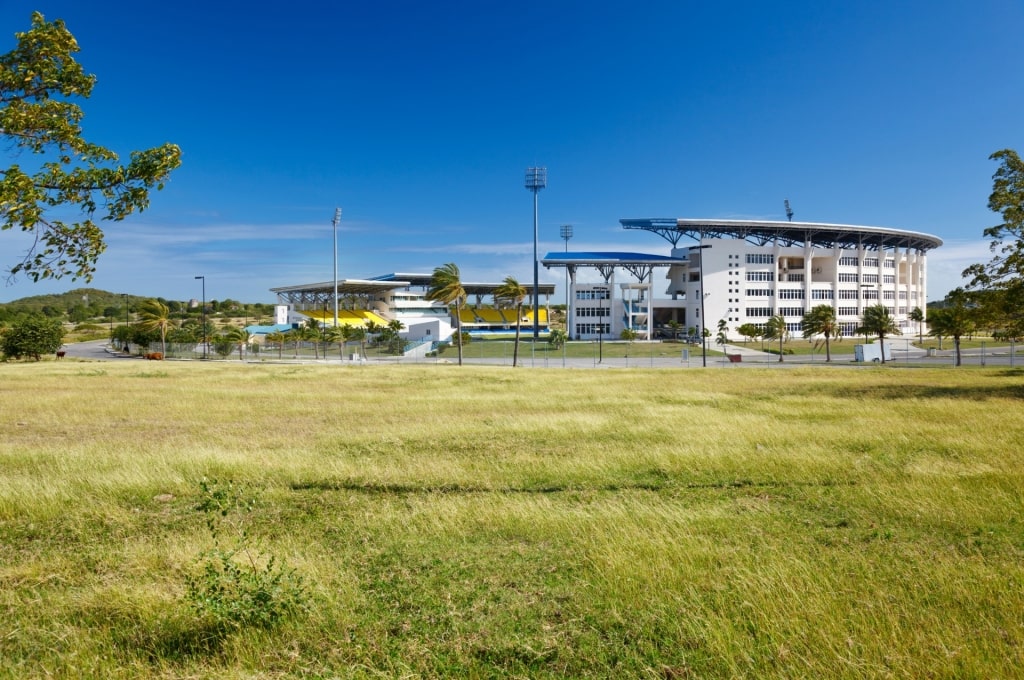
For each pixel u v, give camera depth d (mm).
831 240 129125
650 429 16266
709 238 124312
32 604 5559
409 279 145625
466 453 13336
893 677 4199
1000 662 4367
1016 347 89375
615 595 5688
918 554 6684
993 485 9672
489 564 6594
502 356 79500
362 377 37500
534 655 4645
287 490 9914
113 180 8312
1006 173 25172
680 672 4414
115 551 6984
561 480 10750
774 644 4664
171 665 4535
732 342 116438
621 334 123250
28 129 8062
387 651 4730
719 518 8180
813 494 9516
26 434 16047
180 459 11789
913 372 41250
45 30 8125
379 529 7875
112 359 72500
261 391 27609
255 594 5215
